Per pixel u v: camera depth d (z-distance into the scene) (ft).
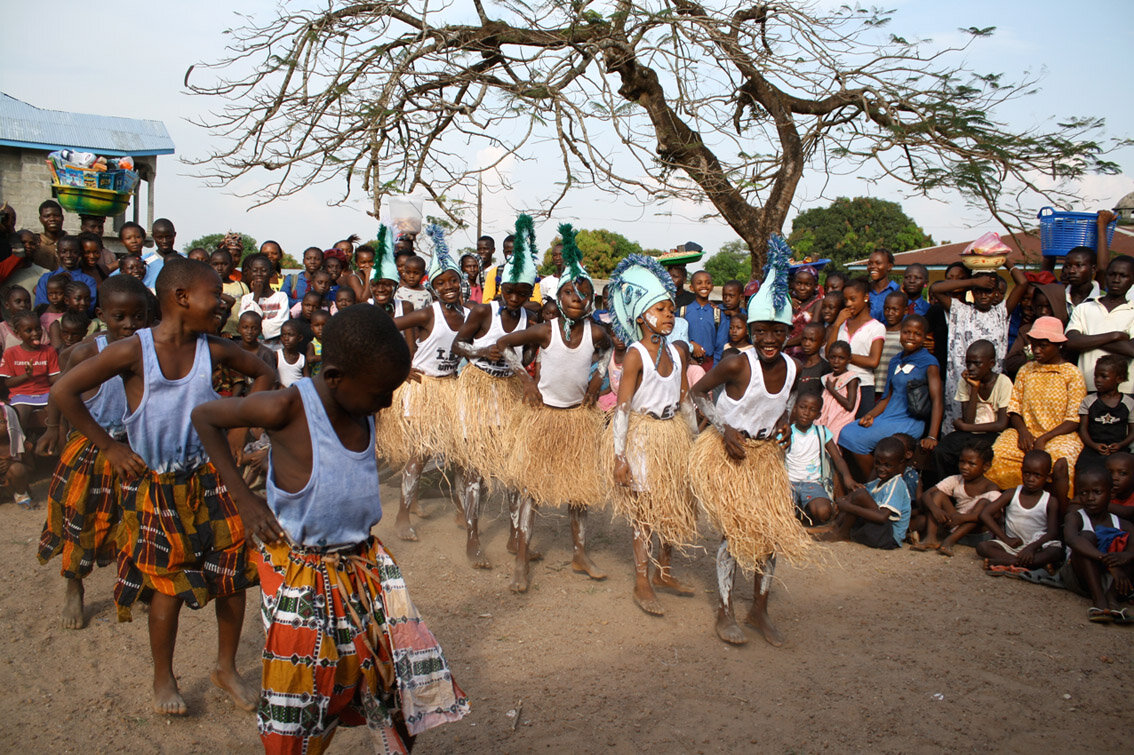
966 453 19.39
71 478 13.28
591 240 58.80
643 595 15.48
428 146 36.88
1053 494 18.11
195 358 10.89
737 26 33.99
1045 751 10.95
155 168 52.85
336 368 8.00
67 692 12.22
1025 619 15.48
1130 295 19.99
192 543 11.12
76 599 14.33
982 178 33.19
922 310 24.11
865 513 19.60
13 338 22.85
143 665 13.12
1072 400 18.97
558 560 18.38
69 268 23.75
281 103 34.78
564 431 16.40
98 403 12.89
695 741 11.10
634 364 14.88
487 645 14.01
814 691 12.55
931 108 33.65
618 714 11.80
